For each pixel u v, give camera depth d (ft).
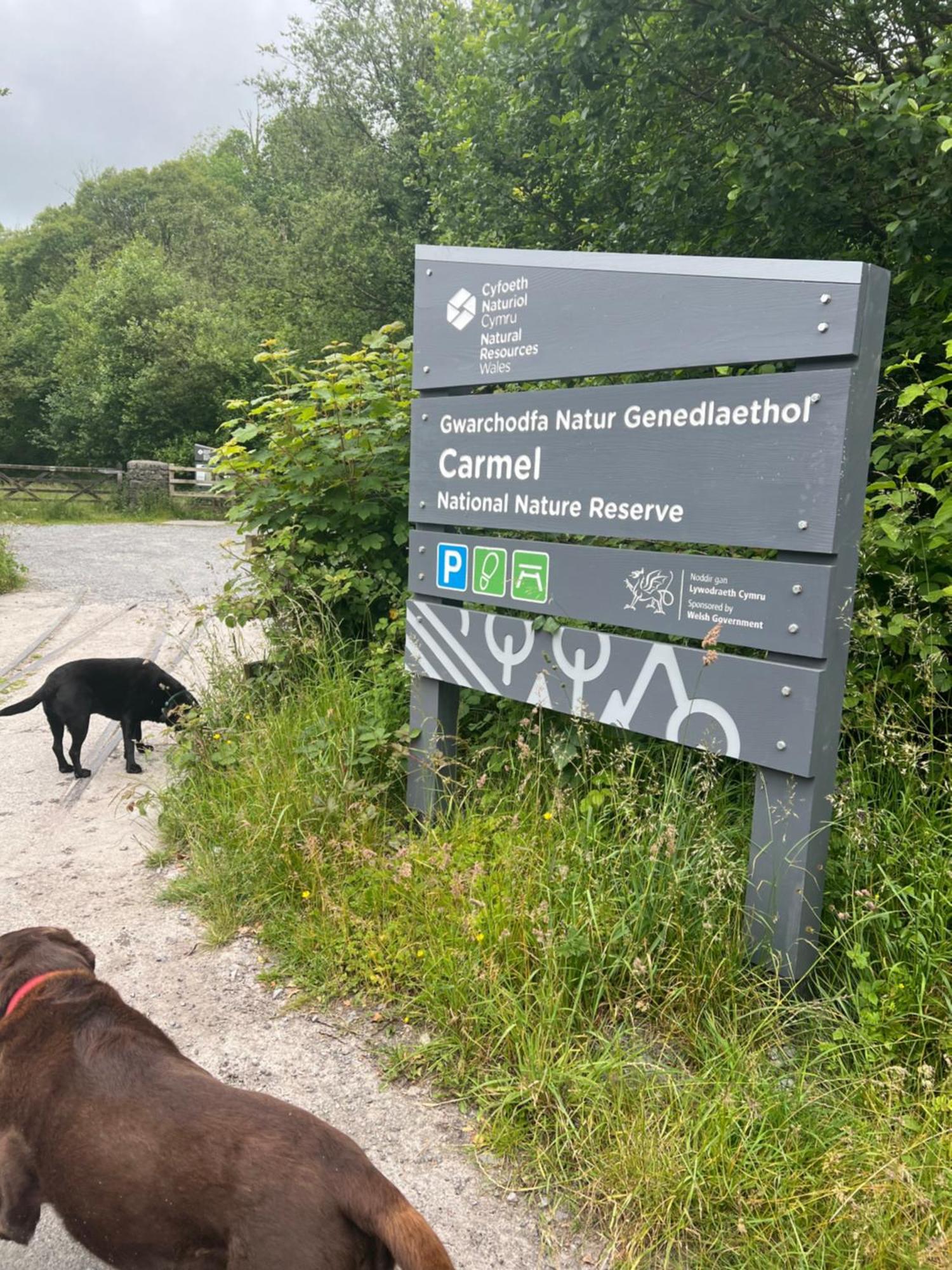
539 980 9.93
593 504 11.96
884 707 11.87
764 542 10.14
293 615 17.79
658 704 11.32
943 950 9.23
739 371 16.31
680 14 18.44
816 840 9.93
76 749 18.08
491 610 14.40
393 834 13.71
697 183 20.24
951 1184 7.19
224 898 12.62
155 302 100.68
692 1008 9.52
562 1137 8.34
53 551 50.19
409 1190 8.07
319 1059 9.78
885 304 9.49
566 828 11.58
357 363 18.48
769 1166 7.60
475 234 31.73
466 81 29.84
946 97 14.73
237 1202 5.42
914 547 12.10
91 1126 6.02
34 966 7.37
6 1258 7.46
